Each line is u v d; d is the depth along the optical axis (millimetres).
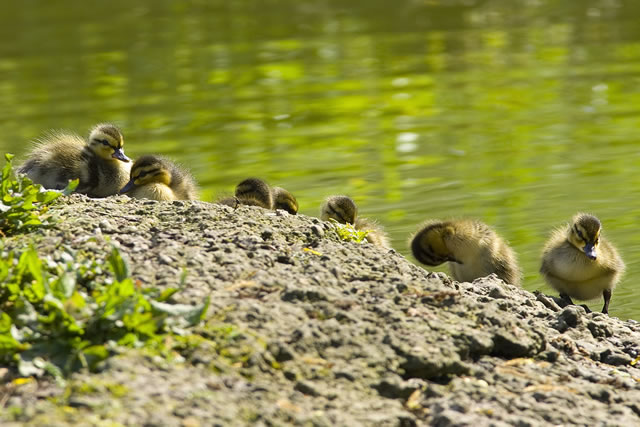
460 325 8555
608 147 21203
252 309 8047
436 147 21766
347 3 43719
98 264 8211
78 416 6445
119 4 45094
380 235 14773
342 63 31969
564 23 38031
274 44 35375
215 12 42594
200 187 18656
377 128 23750
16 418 6422
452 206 17203
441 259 14047
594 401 8016
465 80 29062
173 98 27531
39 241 8977
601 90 27125
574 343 9367
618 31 35906
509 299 10367
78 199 10781
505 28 37438
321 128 23922
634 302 13086
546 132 22797
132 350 7168
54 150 15359
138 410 6555
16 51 35438
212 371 7188
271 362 7465
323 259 9523
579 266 13195
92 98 27781
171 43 36062
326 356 7742
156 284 8281
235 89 28578
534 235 15477
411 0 43250
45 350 7125
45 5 45156
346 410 7184
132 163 15672
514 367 8359
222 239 9625
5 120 25250
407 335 8164
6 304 7625
